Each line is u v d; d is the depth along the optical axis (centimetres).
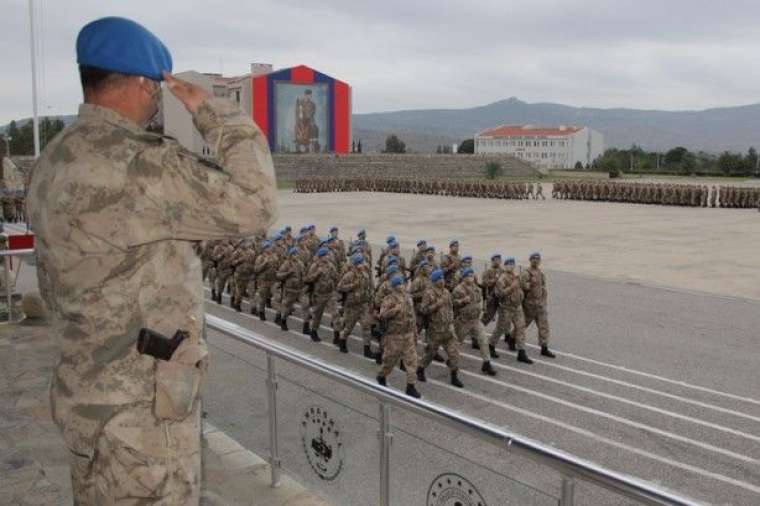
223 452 575
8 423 657
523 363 1252
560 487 298
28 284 1612
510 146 16588
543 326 1291
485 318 1358
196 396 221
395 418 407
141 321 211
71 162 208
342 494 474
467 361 1274
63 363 218
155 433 215
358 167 8725
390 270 1317
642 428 924
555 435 902
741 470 794
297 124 8806
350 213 4228
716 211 4319
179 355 215
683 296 1820
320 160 8550
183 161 207
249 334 531
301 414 505
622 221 3712
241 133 217
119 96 216
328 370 436
